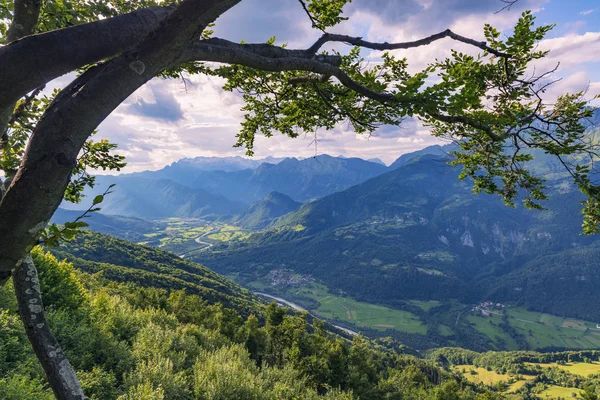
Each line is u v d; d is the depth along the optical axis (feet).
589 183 14.70
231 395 39.86
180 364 45.11
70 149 4.79
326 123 17.30
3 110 5.20
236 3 5.72
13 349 28.63
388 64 15.11
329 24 14.33
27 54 4.91
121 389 33.24
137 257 500.74
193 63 15.69
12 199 4.52
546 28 12.91
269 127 19.01
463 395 214.48
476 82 13.33
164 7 7.22
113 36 5.90
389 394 126.11
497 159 17.10
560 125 14.66
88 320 45.50
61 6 11.10
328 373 111.96
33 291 7.56
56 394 7.20
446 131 17.17
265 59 8.49
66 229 5.00
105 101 5.04
